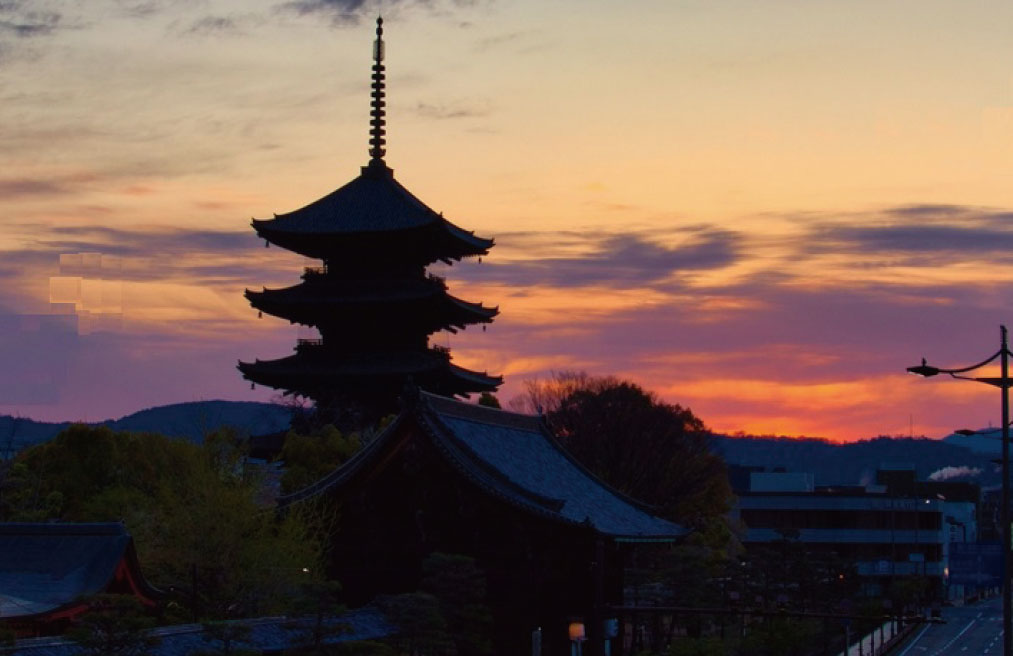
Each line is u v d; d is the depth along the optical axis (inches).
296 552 3742.6
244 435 5103.3
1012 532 2874.0
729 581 5319.9
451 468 3907.5
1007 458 2854.3
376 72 7190.0
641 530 4436.5
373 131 7199.8
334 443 5383.9
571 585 4030.5
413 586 3934.5
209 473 3959.2
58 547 3132.4
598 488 4753.9
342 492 4010.8
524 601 3870.6
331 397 6727.4
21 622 2834.6
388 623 3437.5
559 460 4753.9
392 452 3966.5
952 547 7386.8
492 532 3905.0
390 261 6909.5
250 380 6786.4
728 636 5359.3
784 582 5644.7
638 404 7859.3
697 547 5531.5
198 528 3627.0
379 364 6727.4
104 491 4473.4
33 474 4512.8
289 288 6870.1
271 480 5433.1
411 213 6771.7
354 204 6889.8
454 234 6776.6
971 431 2908.5
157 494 4399.6
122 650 2564.0
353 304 6747.1
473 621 3629.4
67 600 2940.5
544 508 3885.3
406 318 6860.2
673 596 4707.2
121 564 3115.2
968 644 6983.3
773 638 4719.5
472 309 6943.9
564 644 3969.0
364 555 3991.1
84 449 4608.8
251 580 3590.1
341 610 2888.8
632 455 7760.8
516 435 4608.8
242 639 2746.1
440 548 3934.5
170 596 3558.1
